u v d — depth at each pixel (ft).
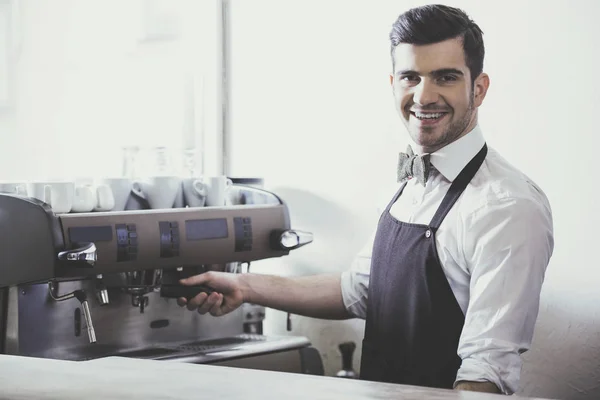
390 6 8.89
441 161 6.87
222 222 7.97
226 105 10.11
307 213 9.62
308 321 9.59
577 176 7.80
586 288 7.76
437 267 6.79
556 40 7.88
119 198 7.80
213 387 3.08
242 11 9.95
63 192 7.10
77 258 6.58
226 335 8.86
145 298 7.82
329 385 3.18
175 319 8.36
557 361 7.93
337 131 9.35
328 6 9.34
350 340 9.30
